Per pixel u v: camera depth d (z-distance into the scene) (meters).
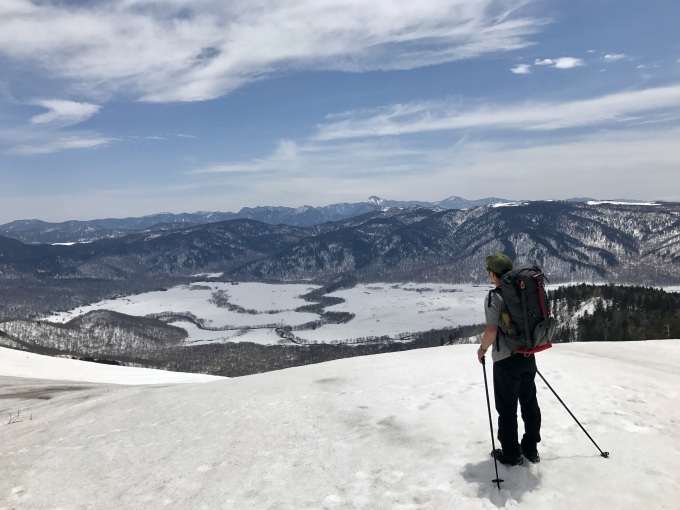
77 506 4.56
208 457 5.32
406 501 3.97
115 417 7.50
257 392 8.16
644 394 6.09
